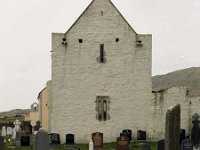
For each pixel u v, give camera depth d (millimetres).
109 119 54375
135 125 54719
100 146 47000
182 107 54719
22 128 65750
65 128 53812
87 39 54250
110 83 54594
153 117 54688
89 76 54219
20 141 48562
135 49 55000
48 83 57844
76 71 54031
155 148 47094
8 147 48062
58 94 53844
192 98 54812
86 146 50156
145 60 55062
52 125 53750
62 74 53875
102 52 54562
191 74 148375
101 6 54562
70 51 53969
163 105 54562
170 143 28125
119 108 54625
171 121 28109
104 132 54312
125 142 44312
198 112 54719
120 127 54469
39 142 29672
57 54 53844
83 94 54125
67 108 53906
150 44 55156
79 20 54156
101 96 54375
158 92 54844
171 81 147500
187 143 39812
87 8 54312
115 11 54781
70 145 49688
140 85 54938
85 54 54188
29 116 93625
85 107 54156
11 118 98500
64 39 53781
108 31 54594
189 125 54625
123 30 54875
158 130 54594
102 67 54469
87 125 54125
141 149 45812
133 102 54812
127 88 54812
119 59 54781
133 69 54906
